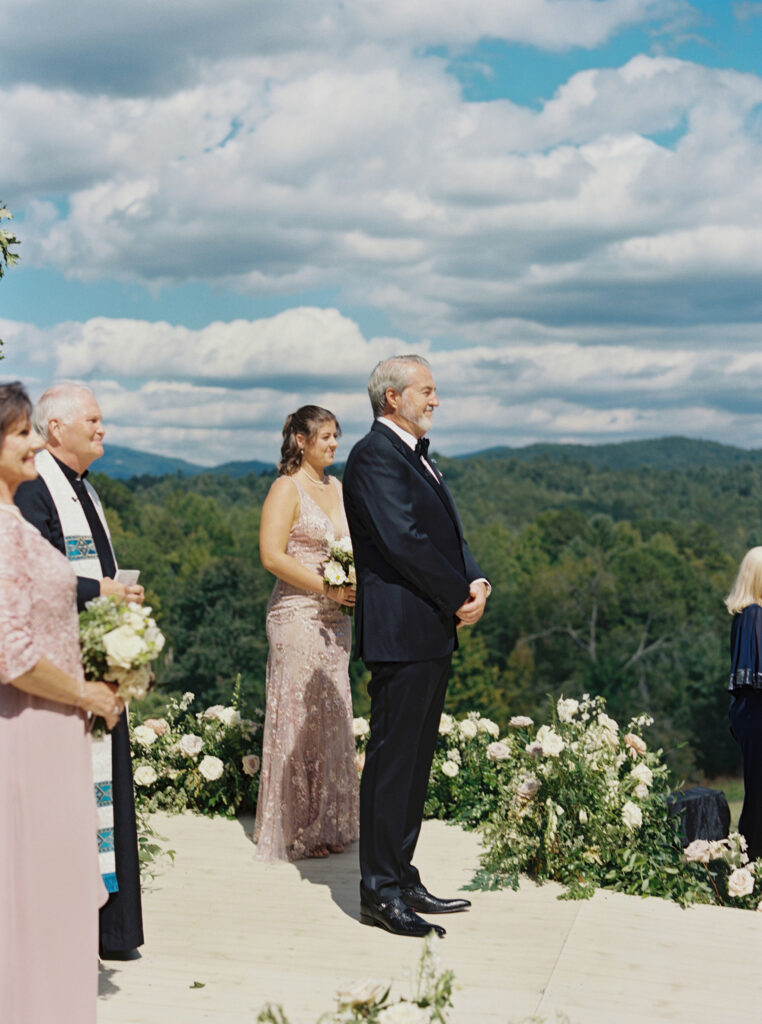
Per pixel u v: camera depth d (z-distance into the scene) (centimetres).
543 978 379
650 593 6134
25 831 283
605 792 501
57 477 382
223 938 411
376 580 422
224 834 561
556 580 6291
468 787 592
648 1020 350
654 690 5778
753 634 554
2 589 271
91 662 296
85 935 292
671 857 493
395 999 353
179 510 8294
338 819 527
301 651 516
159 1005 348
